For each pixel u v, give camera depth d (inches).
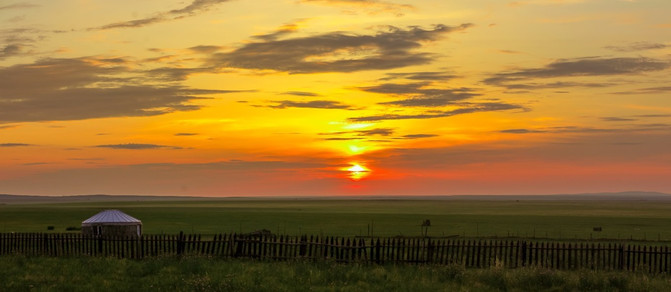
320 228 3390.7
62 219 4515.3
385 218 4680.1
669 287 850.1
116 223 2203.5
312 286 833.5
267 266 1005.8
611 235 2797.7
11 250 1295.5
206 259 1089.4
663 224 3846.0
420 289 829.2
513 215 5383.9
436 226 3595.0
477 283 871.1
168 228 3324.3
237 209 7465.6
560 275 897.5
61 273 939.3
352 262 1066.7
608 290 840.3
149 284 840.9
